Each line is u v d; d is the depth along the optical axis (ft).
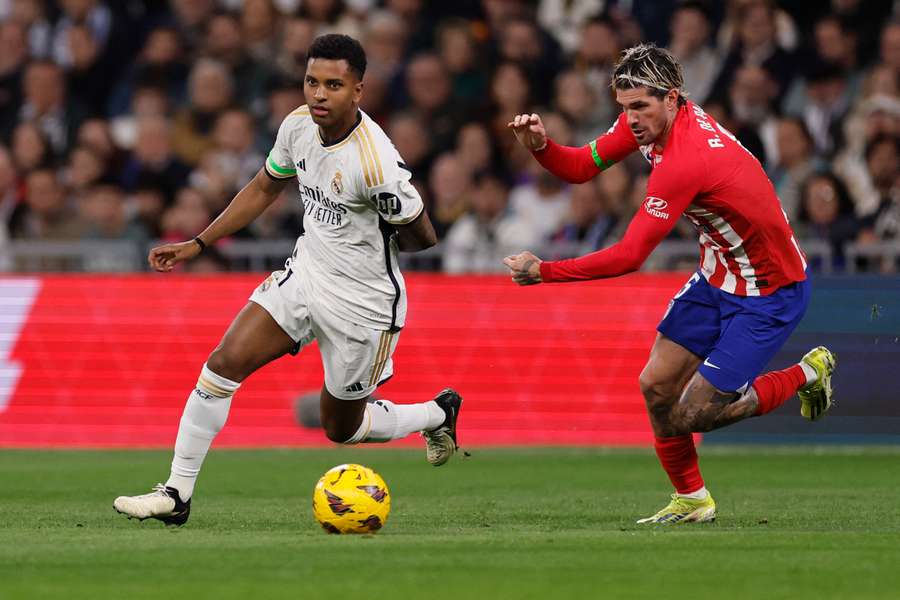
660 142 68.49
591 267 67.21
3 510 79.20
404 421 74.64
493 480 97.55
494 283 132.26
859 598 47.75
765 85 152.05
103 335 134.82
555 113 153.48
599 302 130.62
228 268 144.05
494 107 156.56
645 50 67.77
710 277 71.56
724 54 158.40
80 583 49.98
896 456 112.27
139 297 135.54
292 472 102.47
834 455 113.39
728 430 120.88
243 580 50.44
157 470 103.45
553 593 48.29
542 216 147.33
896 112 146.30
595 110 153.99
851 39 157.07
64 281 136.26
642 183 139.64
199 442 68.33
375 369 70.28
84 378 134.00
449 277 132.87
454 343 131.23
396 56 163.63
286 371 129.18
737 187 68.18
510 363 130.31
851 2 161.17
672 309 72.59
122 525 70.49
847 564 54.60
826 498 85.87
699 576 51.80
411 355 131.44
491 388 130.00
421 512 78.07
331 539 61.21
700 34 156.04
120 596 47.65
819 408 77.36
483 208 146.82
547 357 130.11
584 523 72.59
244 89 167.32
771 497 86.48
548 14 171.42
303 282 67.92
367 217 67.05
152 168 159.12
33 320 135.54
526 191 149.07
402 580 50.49
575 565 54.03
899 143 140.97
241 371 67.77
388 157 65.77
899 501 84.02
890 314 118.73
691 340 72.13
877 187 138.62
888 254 130.21
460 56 161.27
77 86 174.40
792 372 74.38
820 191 138.10
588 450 120.98
